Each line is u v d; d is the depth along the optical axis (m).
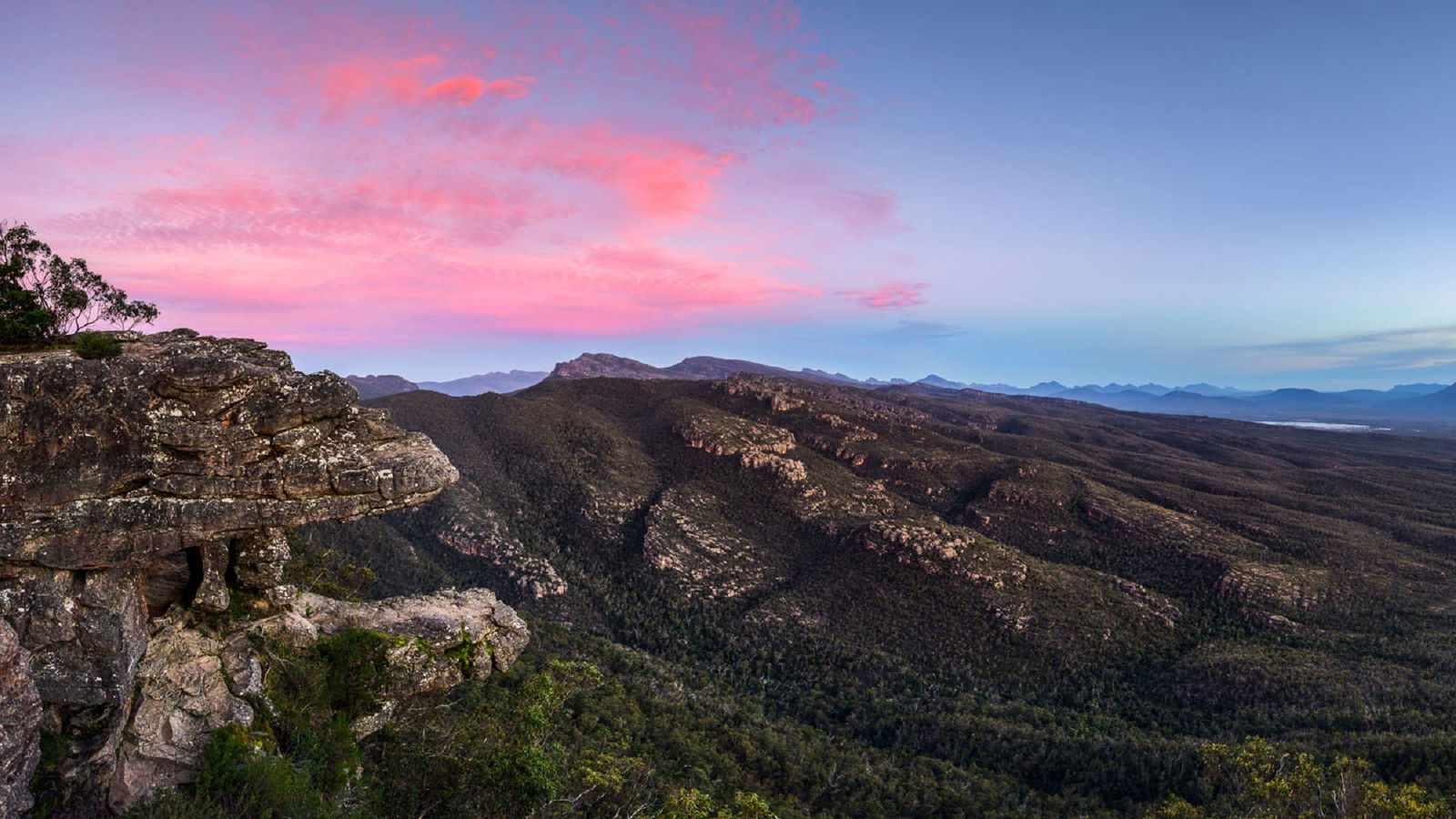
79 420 15.05
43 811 13.98
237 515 16.30
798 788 59.59
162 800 13.75
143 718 16.28
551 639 82.75
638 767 42.22
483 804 22.88
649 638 106.00
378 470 17.45
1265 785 39.62
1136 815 58.19
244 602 20.80
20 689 13.48
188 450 15.96
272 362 21.59
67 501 14.98
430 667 22.58
